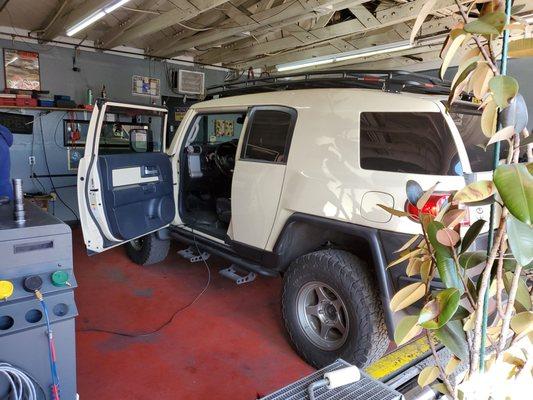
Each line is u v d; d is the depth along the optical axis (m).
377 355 2.32
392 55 6.48
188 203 4.27
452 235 0.97
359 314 2.29
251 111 3.12
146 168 3.61
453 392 1.10
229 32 5.07
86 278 4.03
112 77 6.45
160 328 3.05
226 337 2.95
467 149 2.33
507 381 1.03
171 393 2.30
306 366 2.60
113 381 2.38
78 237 5.64
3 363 1.28
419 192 1.11
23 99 5.37
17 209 1.50
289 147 2.72
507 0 0.86
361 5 4.54
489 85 0.82
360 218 2.27
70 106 5.73
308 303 2.62
